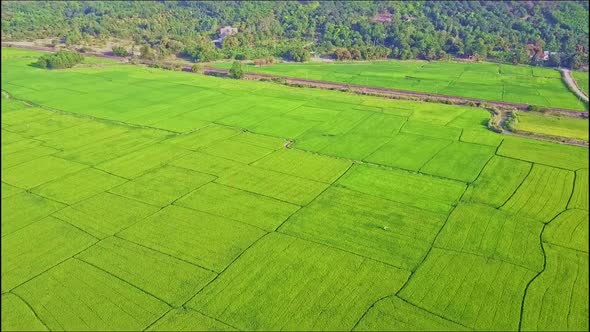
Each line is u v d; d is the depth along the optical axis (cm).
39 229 7031
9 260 6300
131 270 6125
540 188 8475
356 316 5362
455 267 6228
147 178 8706
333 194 8169
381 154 9919
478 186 8525
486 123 11950
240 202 7862
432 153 9981
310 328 5178
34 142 10394
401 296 5691
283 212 7556
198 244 6688
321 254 6475
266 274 6056
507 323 5284
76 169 9056
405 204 7850
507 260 6397
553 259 6431
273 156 9756
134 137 10744
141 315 5359
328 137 10856
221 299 5609
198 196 8050
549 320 5331
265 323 5244
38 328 5172
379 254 6488
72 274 6044
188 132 11088
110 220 7288
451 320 5325
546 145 10488
